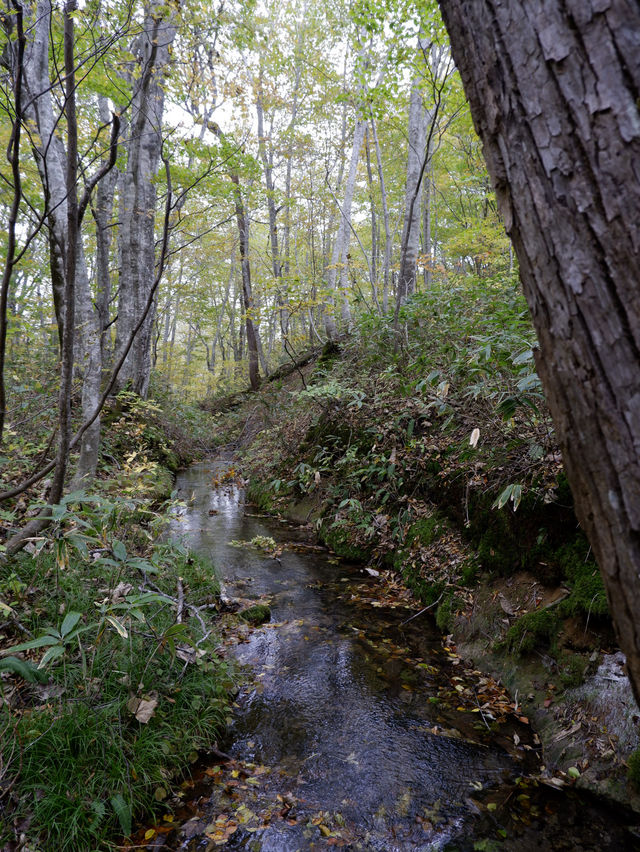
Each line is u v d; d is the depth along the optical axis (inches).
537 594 121.8
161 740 87.4
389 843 74.5
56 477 107.2
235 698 109.2
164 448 350.0
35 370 243.0
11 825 68.0
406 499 186.1
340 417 254.4
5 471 167.2
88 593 114.7
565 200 30.7
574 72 29.2
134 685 94.3
